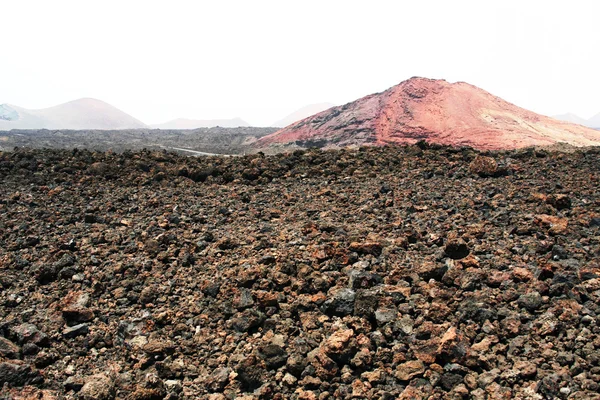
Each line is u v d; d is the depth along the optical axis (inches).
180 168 633.0
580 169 553.6
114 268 294.4
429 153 714.8
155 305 257.1
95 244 340.2
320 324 232.2
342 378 195.2
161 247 331.9
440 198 454.9
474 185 504.1
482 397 176.6
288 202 470.6
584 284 243.4
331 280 271.0
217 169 629.6
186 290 271.0
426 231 348.2
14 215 413.1
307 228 355.6
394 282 265.6
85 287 275.1
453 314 232.4
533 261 282.4
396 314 230.7
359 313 234.1
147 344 218.8
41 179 568.4
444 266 272.4
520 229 331.9
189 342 224.4
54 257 310.0
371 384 191.5
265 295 247.6
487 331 215.5
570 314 216.2
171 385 195.3
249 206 458.0
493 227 351.6
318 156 732.7
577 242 303.9
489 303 238.5
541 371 187.8
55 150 776.9
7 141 2495.1
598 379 178.2
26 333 221.5
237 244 331.6
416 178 569.3
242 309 246.1
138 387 188.5
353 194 494.9
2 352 207.3
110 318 245.3
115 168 629.6
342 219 397.4
